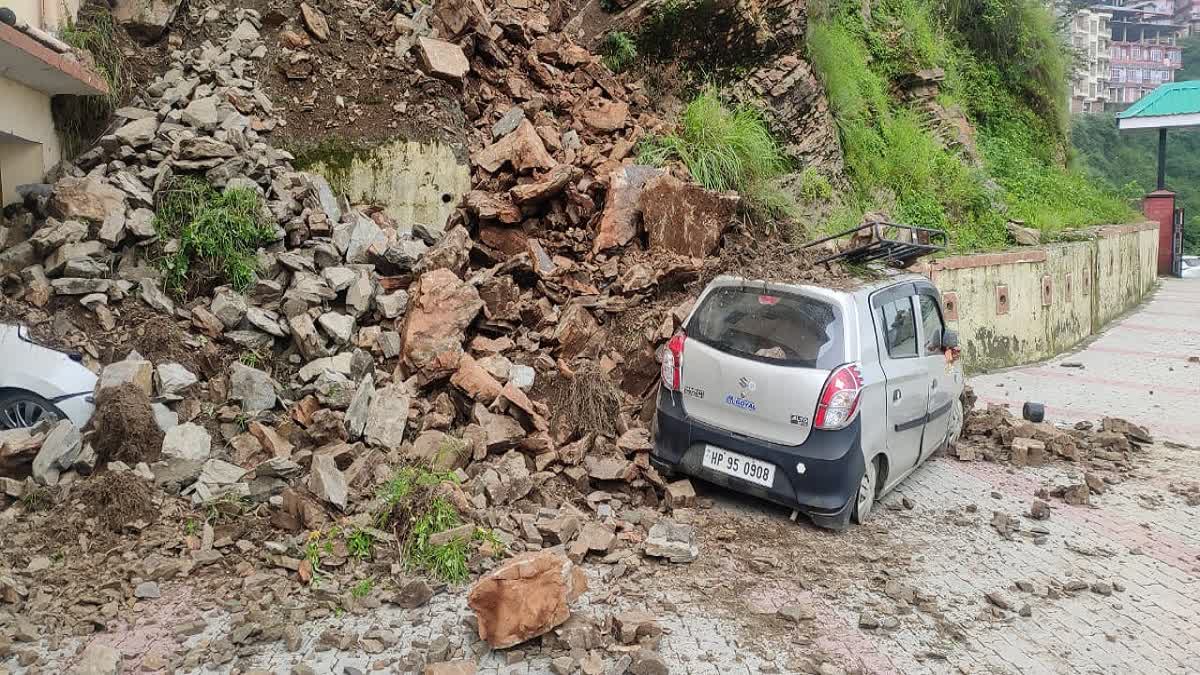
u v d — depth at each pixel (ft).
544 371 23.36
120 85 27.68
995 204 52.26
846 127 43.57
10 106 23.52
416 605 15.28
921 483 24.73
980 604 16.98
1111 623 16.42
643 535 18.85
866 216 36.58
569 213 28.55
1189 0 333.42
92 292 21.68
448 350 22.16
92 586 15.26
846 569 18.10
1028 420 31.37
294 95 29.60
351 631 14.38
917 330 23.58
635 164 31.76
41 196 23.47
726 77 38.81
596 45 38.42
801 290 20.52
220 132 26.50
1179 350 51.93
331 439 19.98
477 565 16.48
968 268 42.37
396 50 31.45
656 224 27.78
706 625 15.30
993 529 21.18
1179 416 34.86
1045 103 68.80
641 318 25.04
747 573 17.57
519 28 34.55
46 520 16.75
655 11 38.06
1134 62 278.87
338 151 28.48
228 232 23.44
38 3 26.13
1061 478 25.77
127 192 23.81
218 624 14.49
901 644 15.11
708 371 20.53
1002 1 65.05
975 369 43.55
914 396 22.66
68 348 20.39
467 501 18.20
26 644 13.65
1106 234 60.70
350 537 16.92
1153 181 157.79
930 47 56.85
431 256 25.23
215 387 20.79
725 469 20.27
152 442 18.81
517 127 31.04
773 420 19.62
